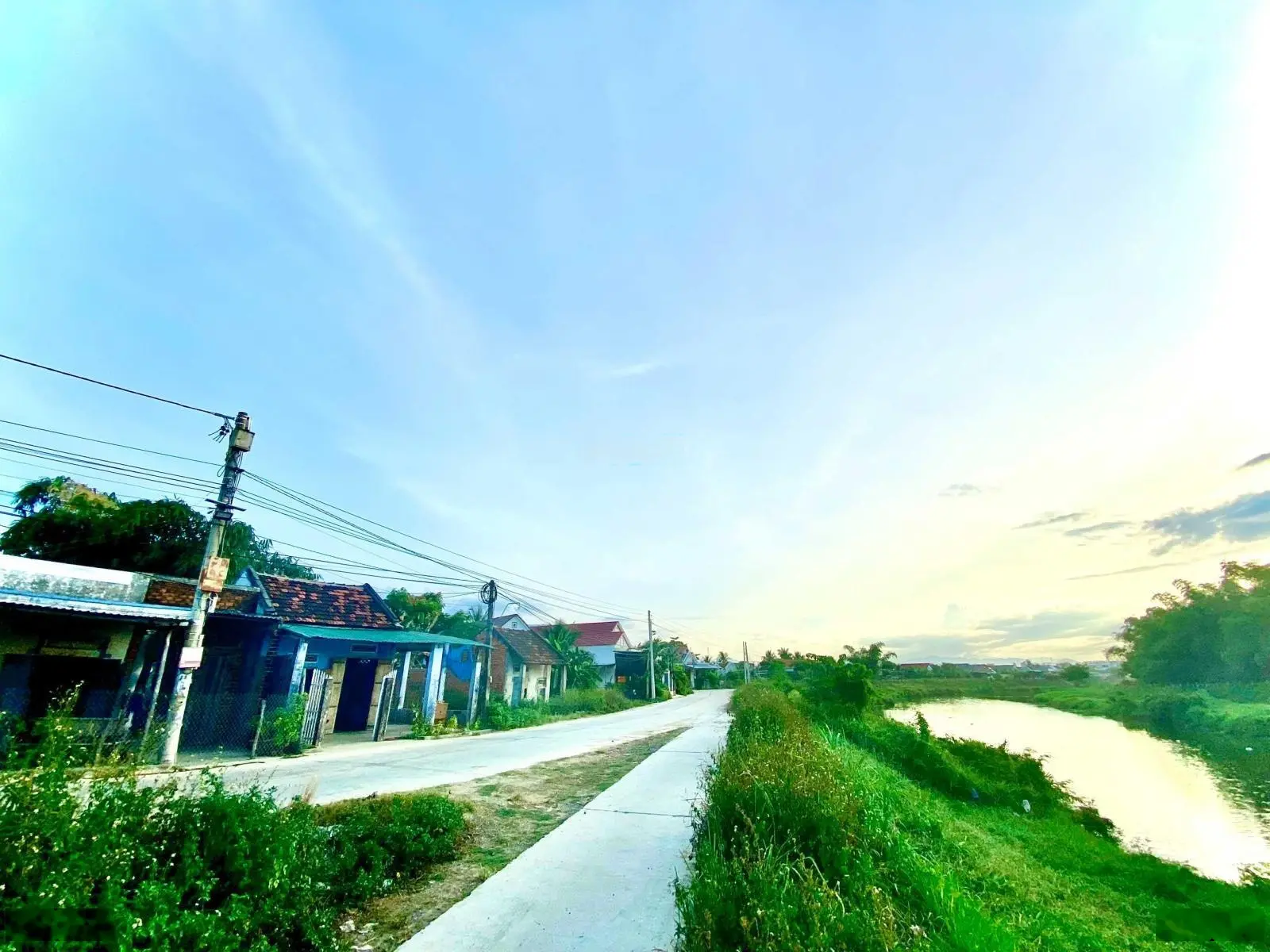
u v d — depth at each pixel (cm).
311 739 1470
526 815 808
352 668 1956
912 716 3966
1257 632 3525
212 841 368
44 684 1227
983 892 693
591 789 975
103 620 1290
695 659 8775
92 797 340
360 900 495
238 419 1331
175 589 1547
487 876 570
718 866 409
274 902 371
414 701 2458
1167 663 4075
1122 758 2428
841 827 530
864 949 328
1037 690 6325
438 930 446
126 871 305
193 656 1188
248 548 2194
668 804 848
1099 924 762
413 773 1111
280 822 412
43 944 262
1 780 305
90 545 1784
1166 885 1015
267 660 1605
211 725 1371
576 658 4231
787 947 305
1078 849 1286
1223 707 2950
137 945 295
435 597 3353
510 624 4512
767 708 1400
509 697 3234
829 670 2500
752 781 572
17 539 1745
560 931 443
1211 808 1708
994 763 1998
